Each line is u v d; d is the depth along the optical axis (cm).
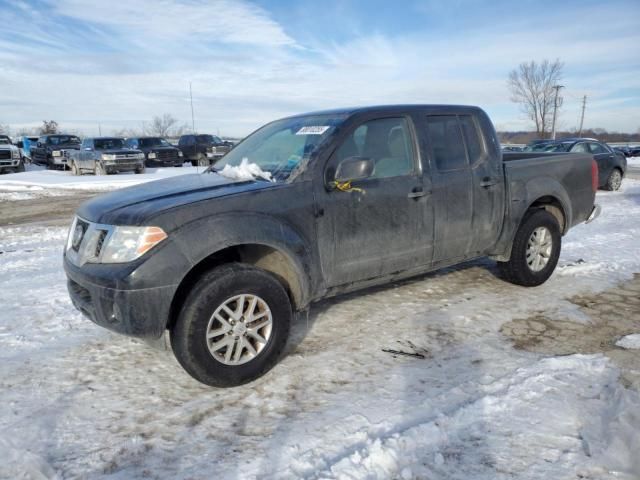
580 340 406
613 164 1491
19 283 587
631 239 774
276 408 314
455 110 471
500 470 252
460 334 421
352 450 269
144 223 312
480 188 472
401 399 320
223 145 2709
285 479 249
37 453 273
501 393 321
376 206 403
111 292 308
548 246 538
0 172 2342
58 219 1098
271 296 345
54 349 405
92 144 2183
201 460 265
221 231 327
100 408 318
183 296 336
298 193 365
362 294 523
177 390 340
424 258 445
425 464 257
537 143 2117
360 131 406
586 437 273
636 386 328
